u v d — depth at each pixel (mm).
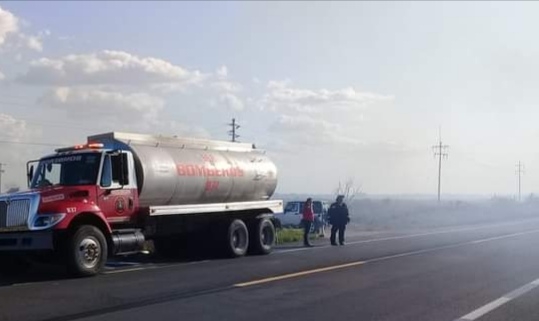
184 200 18125
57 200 14406
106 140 16984
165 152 17703
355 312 10391
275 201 21547
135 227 16812
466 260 18484
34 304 10734
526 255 20078
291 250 21828
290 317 9906
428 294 12273
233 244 19234
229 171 19500
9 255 14781
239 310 10383
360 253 20531
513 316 10281
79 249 14242
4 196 14484
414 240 26938
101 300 11148
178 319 9617
